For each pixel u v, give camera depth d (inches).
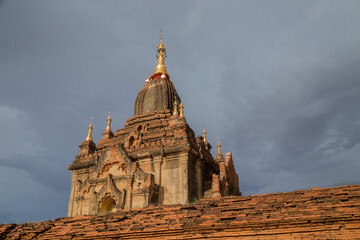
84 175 1662.2
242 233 630.5
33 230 955.3
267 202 708.7
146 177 1322.6
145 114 1839.3
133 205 1300.4
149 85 2026.3
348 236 548.1
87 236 797.9
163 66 2162.9
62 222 950.4
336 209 597.6
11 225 1043.3
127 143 1604.3
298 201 673.6
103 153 1485.0
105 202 1386.6
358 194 633.0
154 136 1587.1
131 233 737.0
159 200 1349.7
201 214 728.3
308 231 581.0
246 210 693.3
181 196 1320.1
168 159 1419.8
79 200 1453.0
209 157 1686.8
